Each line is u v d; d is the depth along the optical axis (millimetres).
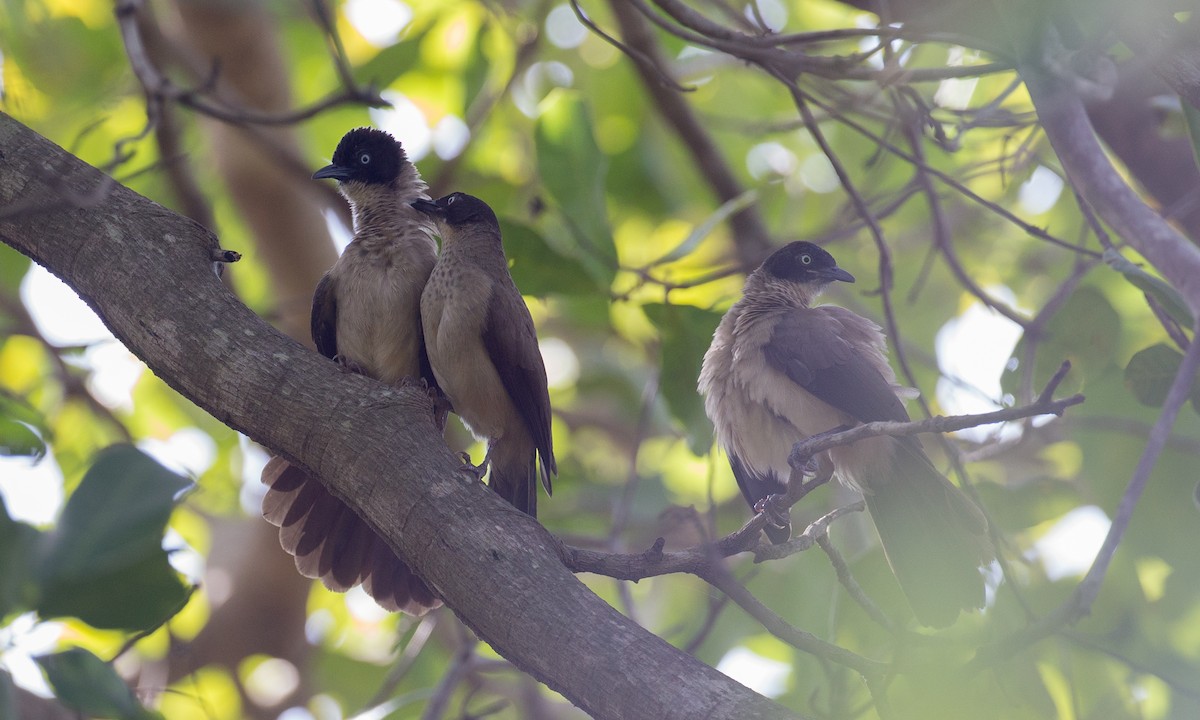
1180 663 11695
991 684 10039
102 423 17500
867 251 18297
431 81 17188
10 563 7137
